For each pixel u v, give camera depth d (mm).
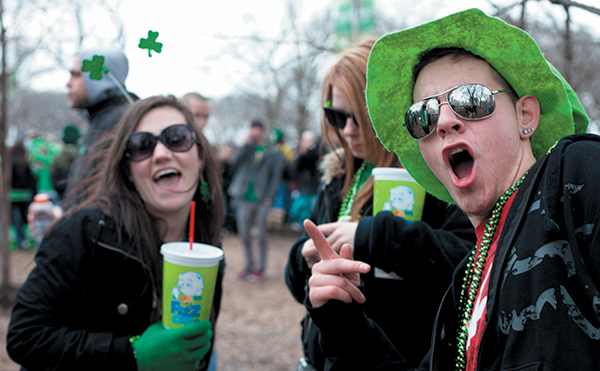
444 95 973
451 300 1130
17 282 5840
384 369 1275
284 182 10609
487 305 841
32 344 1455
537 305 753
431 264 1406
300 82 8664
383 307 1529
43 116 16141
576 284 741
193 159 1761
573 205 755
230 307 5504
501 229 899
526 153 980
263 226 6707
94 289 1566
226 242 9914
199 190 1926
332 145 1933
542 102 1002
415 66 1093
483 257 982
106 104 2971
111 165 1718
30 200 8602
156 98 1806
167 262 1482
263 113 14180
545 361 722
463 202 981
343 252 1217
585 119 1136
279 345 4430
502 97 954
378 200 1579
